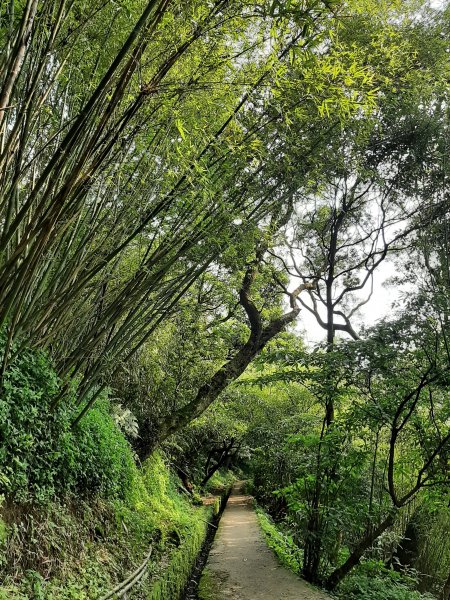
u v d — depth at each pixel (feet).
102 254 13.11
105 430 16.03
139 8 9.70
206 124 12.33
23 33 6.91
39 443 11.68
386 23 14.60
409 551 23.08
